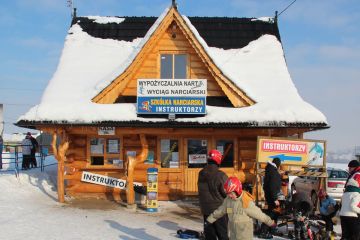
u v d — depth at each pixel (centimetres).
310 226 1005
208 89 1520
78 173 1551
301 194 1021
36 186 1616
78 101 1461
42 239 912
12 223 1041
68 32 1819
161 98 1408
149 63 1524
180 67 1535
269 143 1189
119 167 1554
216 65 1476
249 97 1469
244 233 655
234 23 1823
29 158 2031
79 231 1001
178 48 1525
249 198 664
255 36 1775
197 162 1557
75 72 1625
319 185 1194
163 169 1549
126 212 1298
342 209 888
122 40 1778
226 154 1559
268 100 1484
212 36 1767
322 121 1382
